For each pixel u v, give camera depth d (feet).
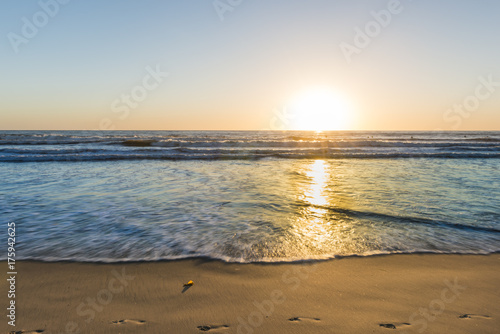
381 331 7.77
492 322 8.20
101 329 7.80
